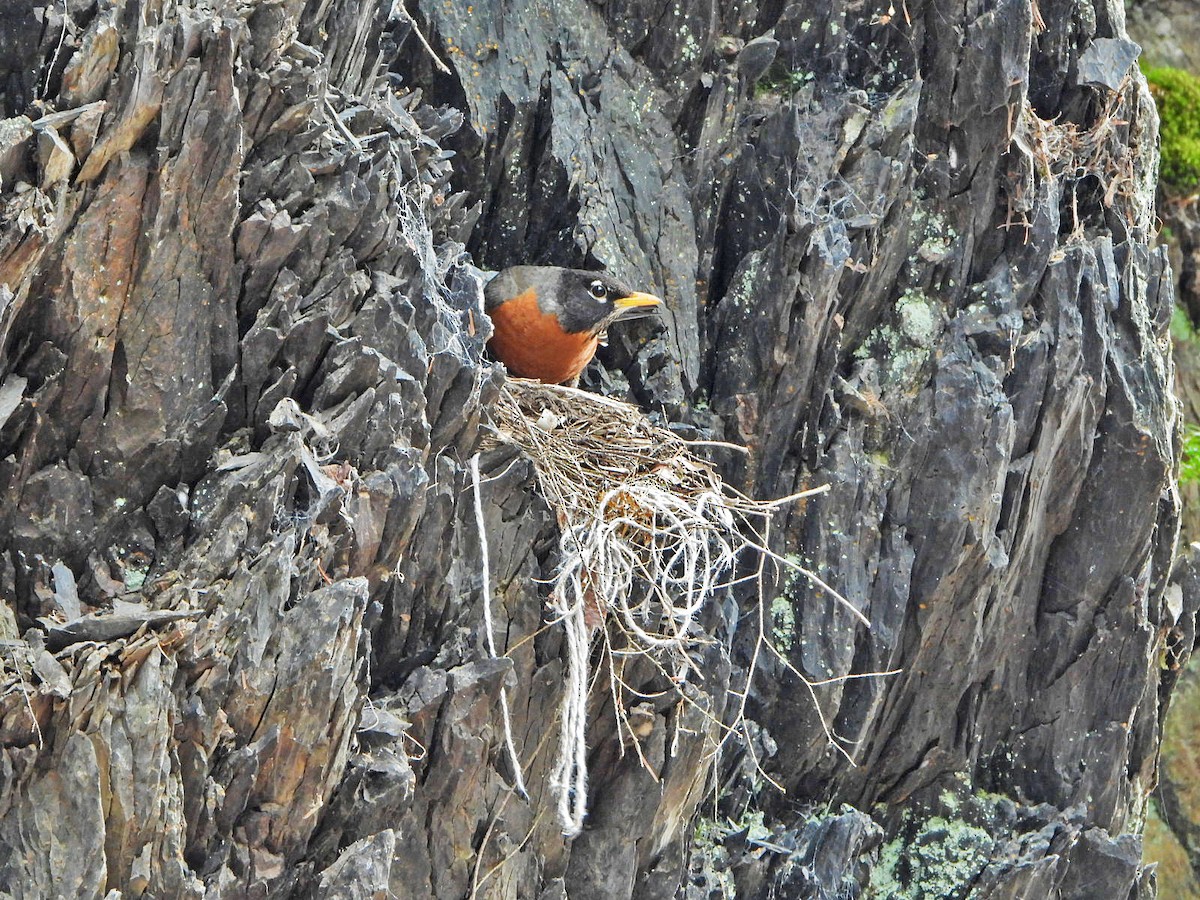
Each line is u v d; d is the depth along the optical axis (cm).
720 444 1142
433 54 1121
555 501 1034
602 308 1128
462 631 990
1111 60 1366
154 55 761
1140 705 1454
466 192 1130
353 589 812
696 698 1092
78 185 763
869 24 1277
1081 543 1361
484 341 1003
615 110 1232
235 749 797
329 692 806
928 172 1291
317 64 882
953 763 1384
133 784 738
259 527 816
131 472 803
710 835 1265
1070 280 1308
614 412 1130
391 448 884
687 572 984
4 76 766
